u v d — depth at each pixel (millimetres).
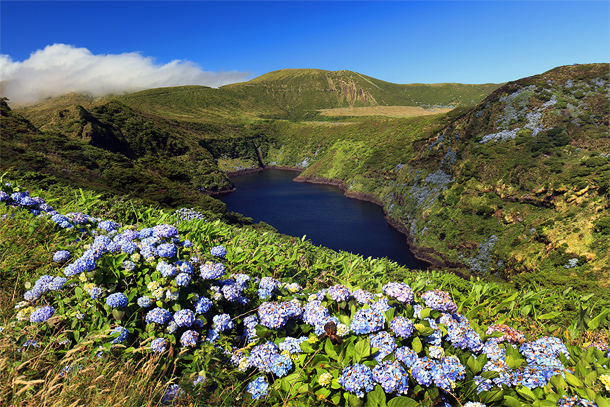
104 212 6039
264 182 161625
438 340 2404
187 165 136250
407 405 1938
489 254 61438
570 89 88375
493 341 2539
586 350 2445
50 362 2314
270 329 2814
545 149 70625
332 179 152750
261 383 2336
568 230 50969
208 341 2781
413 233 78625
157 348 2541
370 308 2643
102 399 1966
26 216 4566
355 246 76062
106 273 2953
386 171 115125
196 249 3936
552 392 2107
